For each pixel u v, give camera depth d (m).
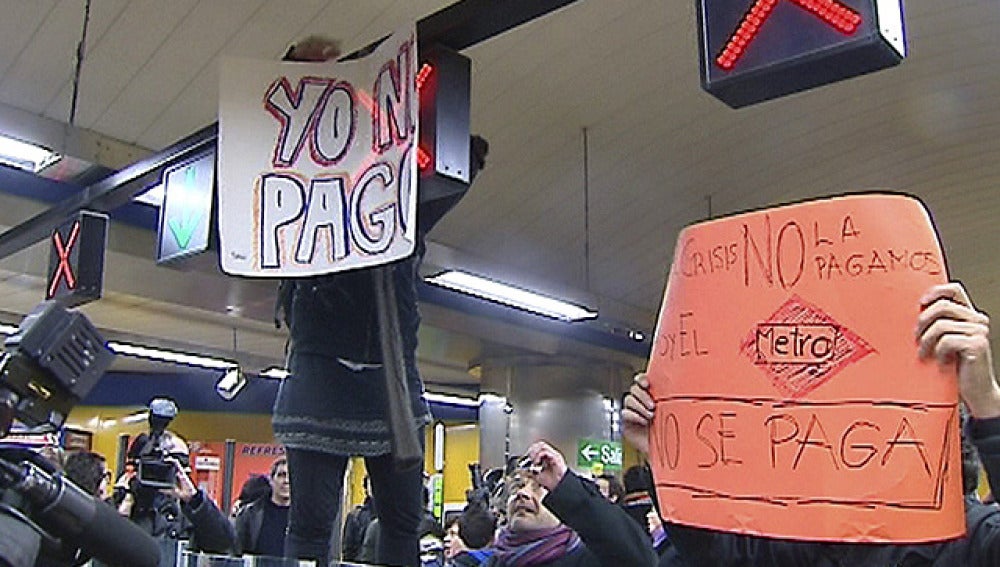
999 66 6.16
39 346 0.88
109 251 6.30
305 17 4.93
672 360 1.45
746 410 1.35
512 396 10.84
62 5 4.66
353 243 1.85
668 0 5.20
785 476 1.30
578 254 8.72
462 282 6.79
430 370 12.99
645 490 3.13
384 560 1.90
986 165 7.89
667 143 7.00
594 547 1.86
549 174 7.29
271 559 1.74
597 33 5.50
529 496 2.39
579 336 10.41
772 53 1.68
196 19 4.90
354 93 1.95
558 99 6.21
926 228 1.29
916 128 7.12
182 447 2.66
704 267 1.43
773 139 7.09
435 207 2.10
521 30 5.35
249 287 7.11
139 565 0.94
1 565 0.77
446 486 14.18
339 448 1.82
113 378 13.71
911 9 5.41
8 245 4.90
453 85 2.13
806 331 1.32
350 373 1.85
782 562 1.42
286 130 1.98
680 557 1.56
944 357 1.22
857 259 1.30
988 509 1.42
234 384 11.92
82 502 0.90
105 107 5.39
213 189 3.26
